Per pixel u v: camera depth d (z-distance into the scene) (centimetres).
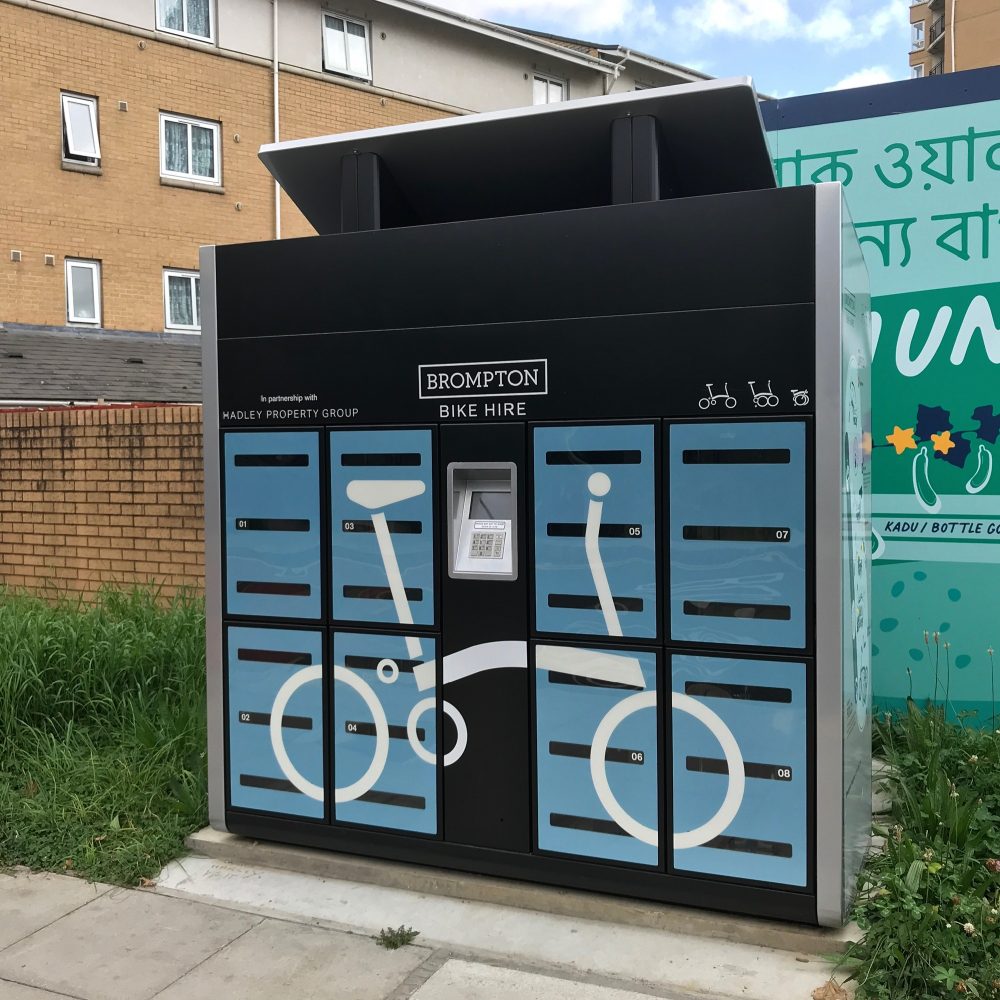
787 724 304
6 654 530
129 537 745
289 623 370
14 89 1525
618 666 323
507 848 342
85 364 1348
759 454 304
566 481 327
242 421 372
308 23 1814
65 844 396
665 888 321
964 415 488
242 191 1759
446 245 339
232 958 316
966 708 492
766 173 383
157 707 502
